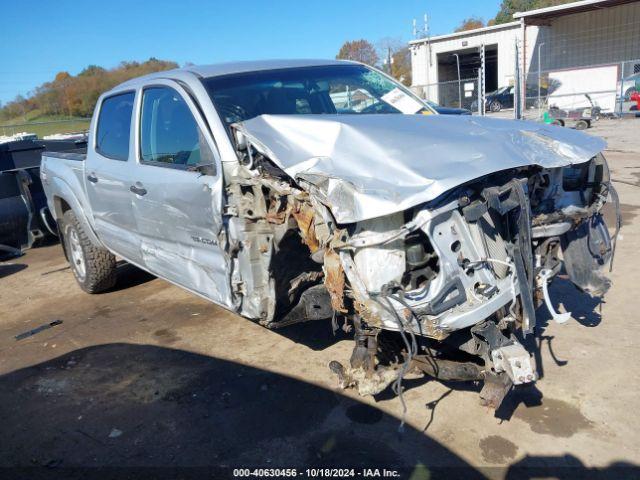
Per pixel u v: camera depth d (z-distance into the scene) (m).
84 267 5.82
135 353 4.44
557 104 22.69
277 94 4.10
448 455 2.94
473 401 3.39
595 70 22.39
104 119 5.14
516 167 2.87
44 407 3.74
